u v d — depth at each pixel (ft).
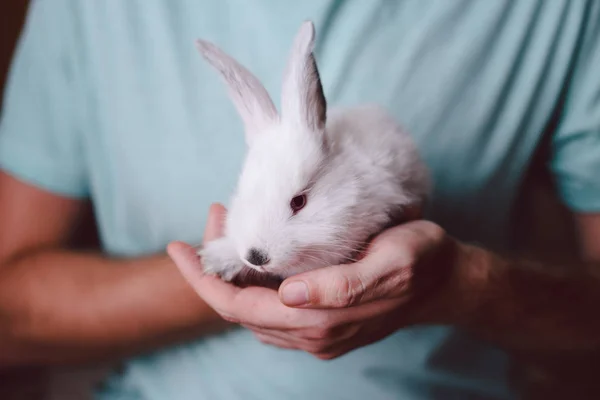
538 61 1.74
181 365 1.74
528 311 1.54
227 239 1.34
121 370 1.90
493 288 1.43
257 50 1.72
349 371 1.65
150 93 1.75
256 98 1.43
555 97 1.78
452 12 1.69
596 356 2.33
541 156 1.94
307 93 1.34
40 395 2.98
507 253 1.67
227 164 1.72
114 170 1.80
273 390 1.66
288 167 1.31
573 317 1.60
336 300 1.14
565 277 1.61
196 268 1.30
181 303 1.55
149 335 1.63
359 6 1.68
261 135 1.40
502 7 1.70
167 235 1.78
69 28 1.80
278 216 1.28
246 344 1.68
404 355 1.67
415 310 1.37
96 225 2.18
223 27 1.73
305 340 1.27
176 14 1.74
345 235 1.30
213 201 1.73
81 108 1.82
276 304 1.22
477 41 1.70
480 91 1.73
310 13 1.68
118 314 1.58
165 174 1.74
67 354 1.74
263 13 1.70
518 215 2.11
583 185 1.84
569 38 1.74
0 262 1.81
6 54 2.86
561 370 2.38
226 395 1.69
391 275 1.18
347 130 1.43
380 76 1.71
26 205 1.84
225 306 1.24
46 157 1.83
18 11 2.85
